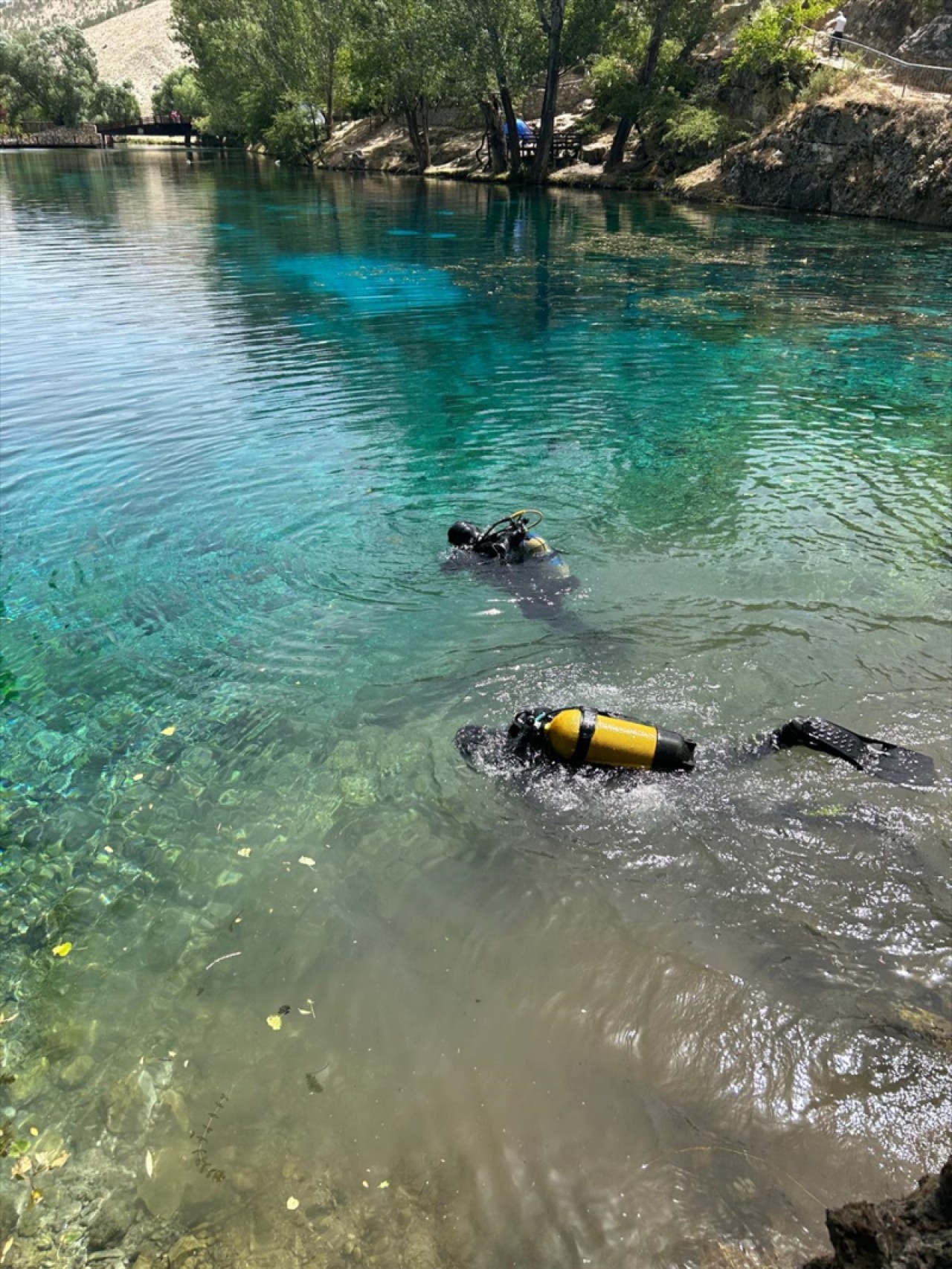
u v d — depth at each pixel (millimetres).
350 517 8047
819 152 27172
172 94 94938
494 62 35281
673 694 5414
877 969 3570
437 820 4500
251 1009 3527
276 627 6340
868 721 5125
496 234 25328
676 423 10359
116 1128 3109
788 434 9953
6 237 24547
